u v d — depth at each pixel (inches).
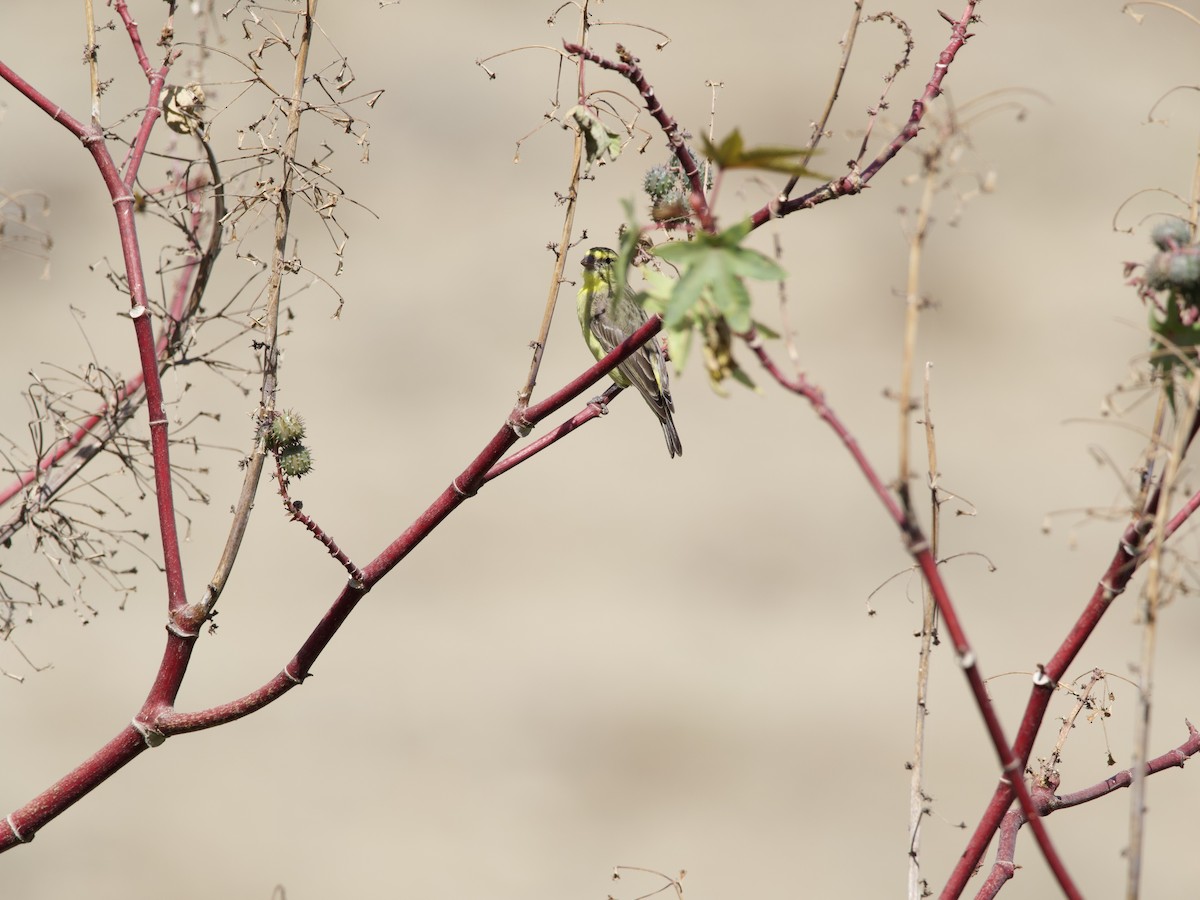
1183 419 161.5
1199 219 193.9
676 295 161.8
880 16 232.8
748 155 160.1
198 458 921.5
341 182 1390.3
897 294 157.5
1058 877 161.3
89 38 261.4
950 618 159.8
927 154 157.0
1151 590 156.7
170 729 236.5
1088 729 812.6
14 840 234.5
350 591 237.6
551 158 1477.6
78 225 1197.1
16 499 292.8
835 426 160.7
